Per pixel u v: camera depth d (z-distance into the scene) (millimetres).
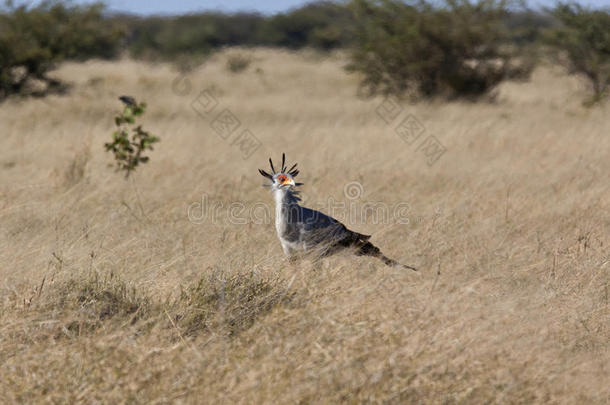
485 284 22406
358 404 14883
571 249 26625
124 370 16188
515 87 110000
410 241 27859
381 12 90750
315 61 155375
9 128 62156
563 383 16297
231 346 17859
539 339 18109
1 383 15945
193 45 169375
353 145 53438
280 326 17969
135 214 32438
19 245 26031
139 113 43250
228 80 123312
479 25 87312
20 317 18938
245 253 25641
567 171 42844
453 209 33156
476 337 17516
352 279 21625
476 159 48375
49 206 33125
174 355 16859
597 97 78562
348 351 16531
